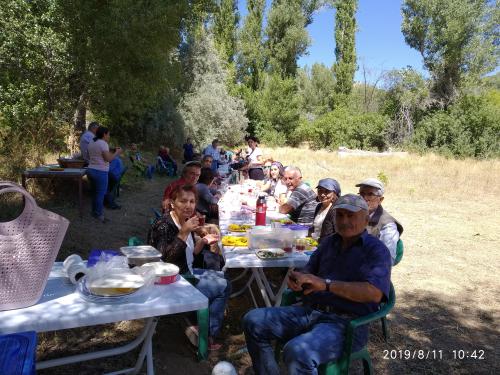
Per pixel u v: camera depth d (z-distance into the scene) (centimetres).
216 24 3600
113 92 1268
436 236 786
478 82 2631
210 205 564
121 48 1209
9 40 993
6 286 205
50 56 1074
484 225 880
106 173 736
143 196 1060
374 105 4456
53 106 1154
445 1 2586
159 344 354
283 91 3553
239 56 3759
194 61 2689
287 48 3631
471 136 2520
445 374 336
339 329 256
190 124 2542
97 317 205
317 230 441
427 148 2617
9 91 985
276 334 272
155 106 2136
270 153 2633
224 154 1670
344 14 3694
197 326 349
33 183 802
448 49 2614
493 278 571
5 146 844
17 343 174
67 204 807
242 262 333
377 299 252
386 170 1786
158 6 1230
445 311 462
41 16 1080
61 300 223
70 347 344
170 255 331
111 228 709
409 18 2750
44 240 211
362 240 272
